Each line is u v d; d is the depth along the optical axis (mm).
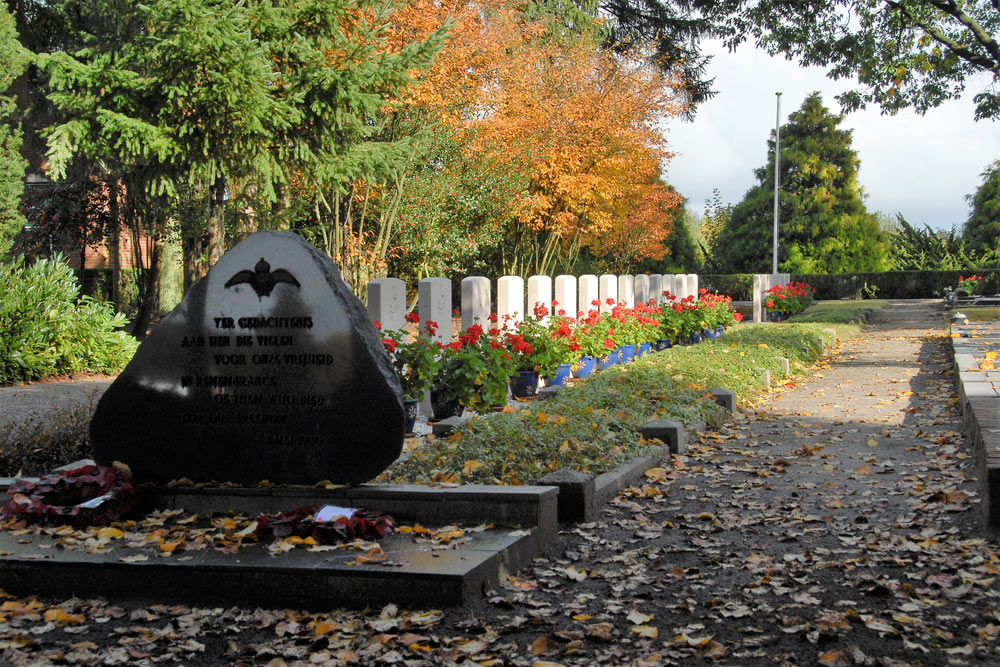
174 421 6527
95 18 20250
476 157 23469
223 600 5129
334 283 6332
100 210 23031
